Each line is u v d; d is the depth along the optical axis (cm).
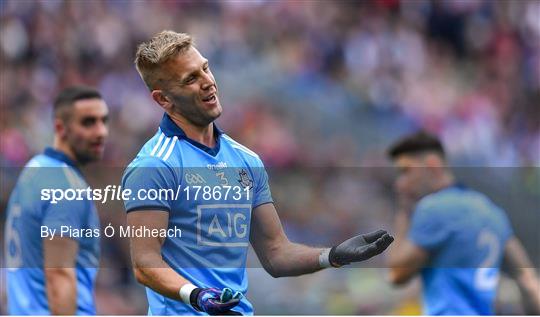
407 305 3070
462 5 5834
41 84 4812
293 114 5022
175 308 1278
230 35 5284
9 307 1725
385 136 5109
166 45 1274
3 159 4244
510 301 2427
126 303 2953
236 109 4934
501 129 5488
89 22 5041
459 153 5262
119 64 4988
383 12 5662
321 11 5516
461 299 1923
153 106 4706
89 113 1780
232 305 1173
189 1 5319
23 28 4912
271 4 5444
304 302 3094
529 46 5928
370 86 5325
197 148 1295
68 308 1662
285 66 5250
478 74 5734
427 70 5616
